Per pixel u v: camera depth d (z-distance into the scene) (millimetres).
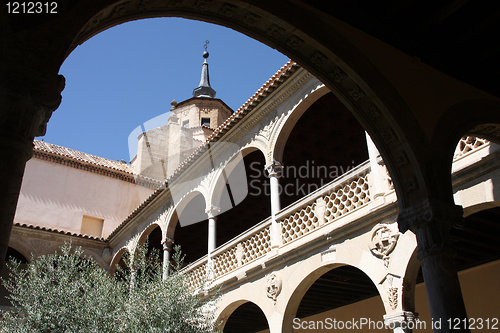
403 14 5320
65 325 10109
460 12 5227
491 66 6148
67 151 25156
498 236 8922
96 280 11344
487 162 6973
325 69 5207
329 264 9422
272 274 10938
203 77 34219
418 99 5469
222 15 4617
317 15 4906
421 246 5082
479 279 10109
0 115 2785
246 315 15375
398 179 5426
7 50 2906
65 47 3119
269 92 11969
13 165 2746
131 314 10219
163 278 11969
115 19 3869
